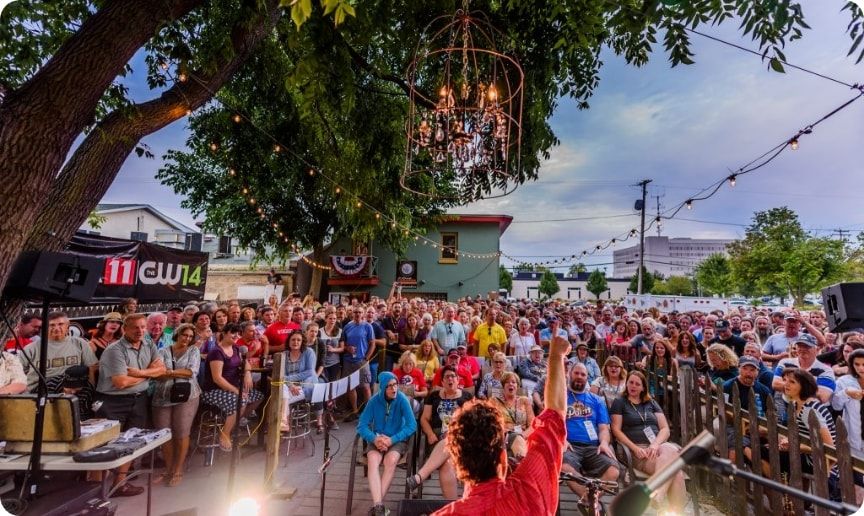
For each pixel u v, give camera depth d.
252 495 4.15
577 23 3.39
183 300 9.80
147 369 4.33
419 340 8.32
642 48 4.55
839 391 4.10
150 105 3.30
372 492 3.81
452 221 19.88
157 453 5.11
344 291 19.52
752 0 2.54
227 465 4.98
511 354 7.97
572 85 5.64
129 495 4.11
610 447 4.39
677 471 1.28
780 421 4.37
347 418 6.92
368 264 18.78
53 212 2.90
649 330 7.73
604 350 8.45
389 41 4.59
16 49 3.41
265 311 7.14
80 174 3.01
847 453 2.99
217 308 6.75
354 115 6.24
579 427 4.39
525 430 4.35
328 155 7.45
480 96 3.53
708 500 4.34
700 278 39.69
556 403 1.79
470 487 1.65
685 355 6.26
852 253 21.34
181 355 4.72
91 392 4.40
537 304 21.06
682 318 10.72
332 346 7.22
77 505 2.77
